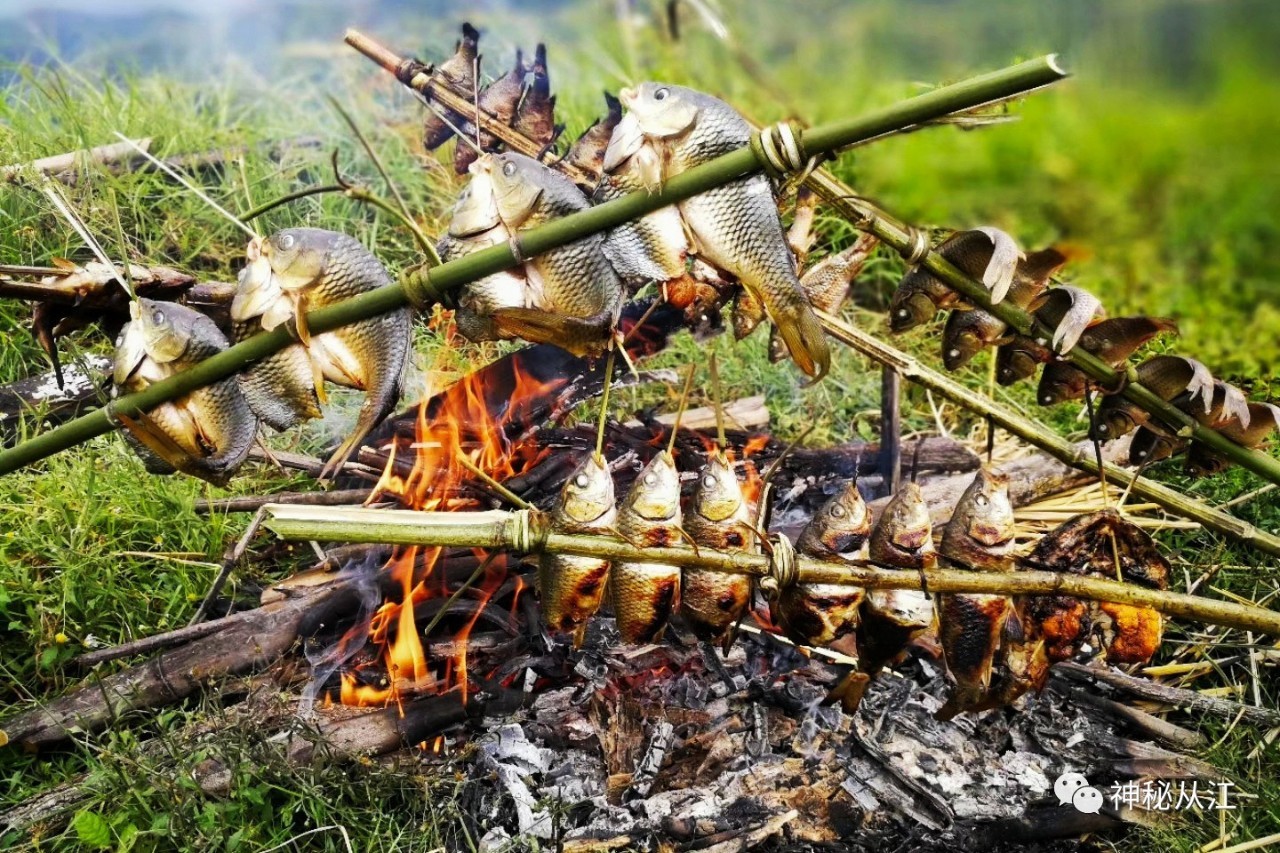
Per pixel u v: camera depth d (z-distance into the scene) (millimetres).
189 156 2123
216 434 1052
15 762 1317
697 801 1247
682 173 944
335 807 1241
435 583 1393
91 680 1355
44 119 2131
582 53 1516
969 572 1055
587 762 1299
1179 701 1386
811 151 902
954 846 1225
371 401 1022
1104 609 1094
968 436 1839
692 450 1586
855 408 1922
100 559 1488
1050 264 1022
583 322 988
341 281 1005
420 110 2295
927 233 1035
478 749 1302
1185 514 1190
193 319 1041
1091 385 1100
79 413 1698
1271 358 717
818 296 1180
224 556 1529
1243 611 1076
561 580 1046
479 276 980
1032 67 816
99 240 1953
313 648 1389
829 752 1295
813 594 1060
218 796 1251
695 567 1045
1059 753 1313
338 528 1021
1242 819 1259
